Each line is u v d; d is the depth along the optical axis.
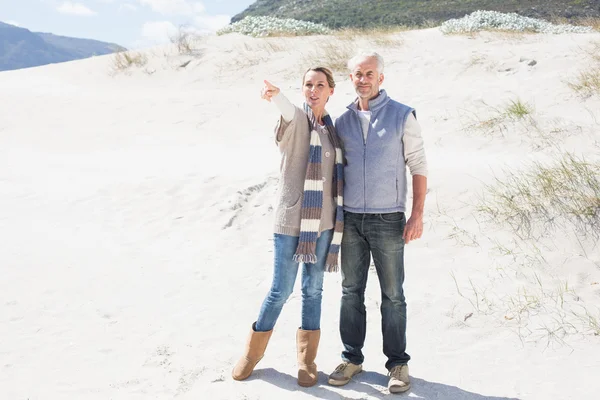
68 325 4.62
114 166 9.39
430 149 8.52
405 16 42.09
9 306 4.94
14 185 8.52
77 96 14.86
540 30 15.91
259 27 19.25
